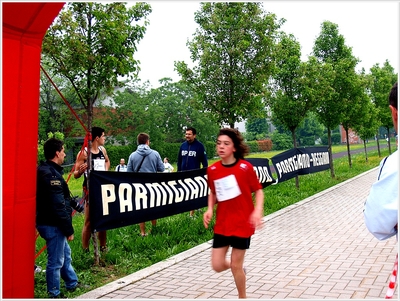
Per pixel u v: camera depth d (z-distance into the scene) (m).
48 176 4.23
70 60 5.38
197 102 11.16
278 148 75.38
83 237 6.05
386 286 4.39
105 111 38.56
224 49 10.52
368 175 18.38
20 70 3.19
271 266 5.36
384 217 2.32
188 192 7.01
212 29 10.41
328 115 16.38
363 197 11.55
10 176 3.16
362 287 4.39
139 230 7.75
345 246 6.25
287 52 13.60
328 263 5.38
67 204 4.47
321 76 14.09
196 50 10.75
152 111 40.75
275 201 10.95
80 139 37.78
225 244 3.72
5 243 3.15
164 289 4.62
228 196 3.67
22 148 3.25
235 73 10.59
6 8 2.91
